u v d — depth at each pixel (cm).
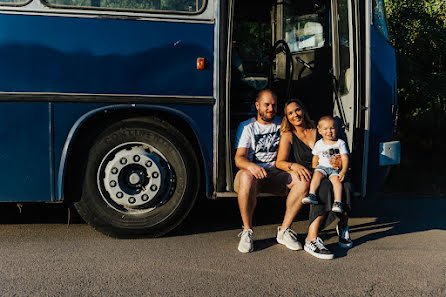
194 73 393
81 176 388
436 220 488
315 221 365
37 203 527
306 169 377
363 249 381
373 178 439
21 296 276
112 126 390
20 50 371
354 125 425
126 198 388
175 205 398
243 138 394
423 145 705
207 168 398
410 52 732
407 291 292
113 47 382
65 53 376
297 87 536
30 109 373
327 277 314
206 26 395
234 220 474
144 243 386
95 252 359
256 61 569
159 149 395
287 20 550
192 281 303
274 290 290
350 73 430
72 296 277
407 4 734
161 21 388
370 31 428
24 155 375
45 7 373
